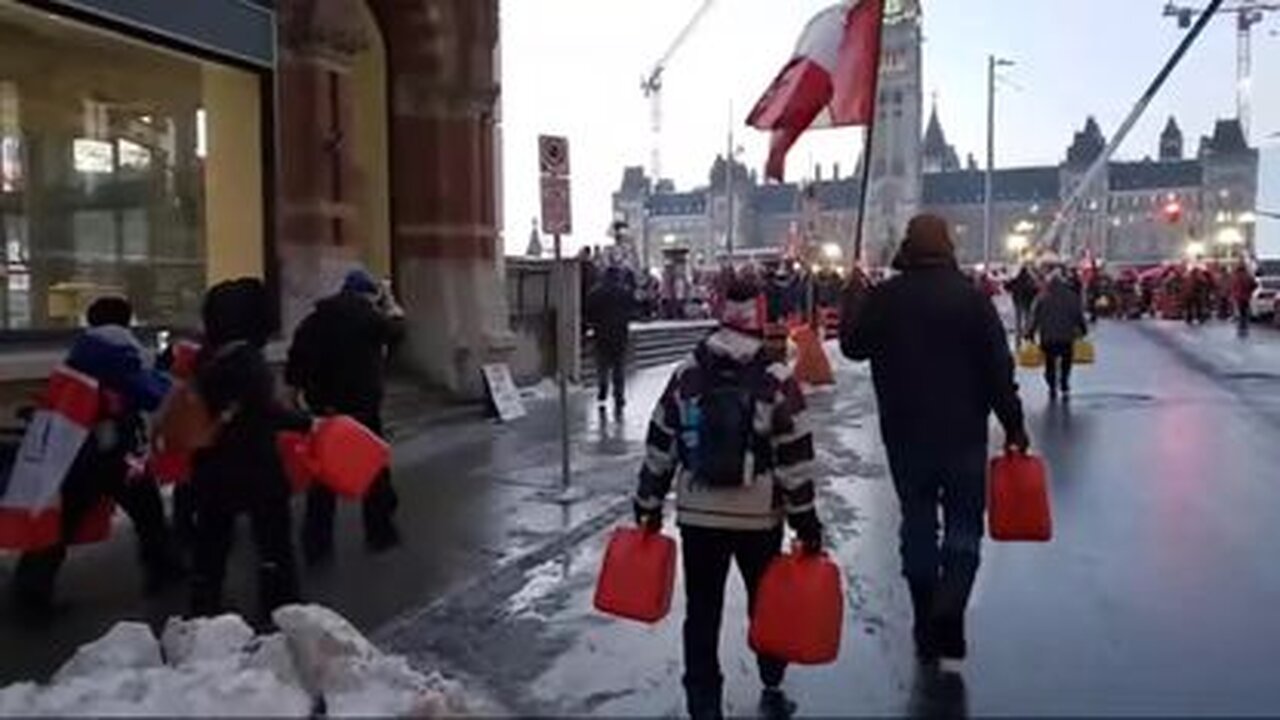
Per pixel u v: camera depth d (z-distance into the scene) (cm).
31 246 1215
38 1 1138
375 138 1820
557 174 1157
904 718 539
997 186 12388
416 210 1803
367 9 1778
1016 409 598
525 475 1212
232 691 436
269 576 700
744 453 527
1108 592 759
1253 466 1248
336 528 971
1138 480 1168
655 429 546
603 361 1752
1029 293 3209
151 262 1367
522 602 753
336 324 896
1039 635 667
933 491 598
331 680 512
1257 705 549
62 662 641
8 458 817
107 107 1313
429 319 1784
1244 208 12044
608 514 1022
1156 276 6141
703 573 542
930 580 603
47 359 1106
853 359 632
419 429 1559
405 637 678
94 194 1293
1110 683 584
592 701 575
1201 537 913
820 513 1016
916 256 602
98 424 759
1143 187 12481
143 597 767
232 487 686
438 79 1802
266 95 1498
